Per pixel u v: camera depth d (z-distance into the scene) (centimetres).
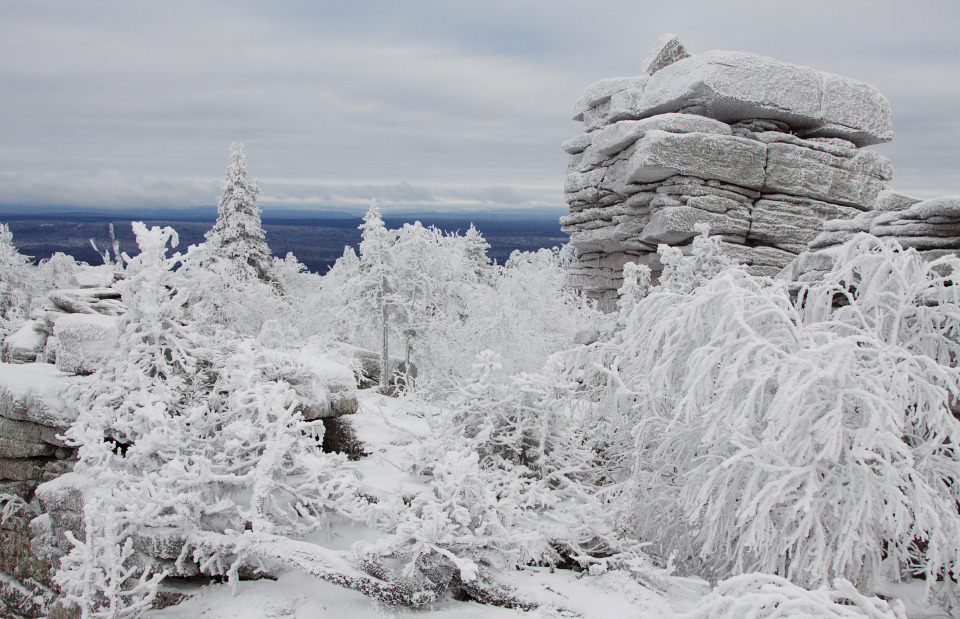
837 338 477
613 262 1916
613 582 474
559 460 609
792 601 356
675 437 549
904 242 684
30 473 623
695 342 549
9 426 631
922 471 477
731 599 372
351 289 1191
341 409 694
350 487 534
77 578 445
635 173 1631
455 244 1519
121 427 553
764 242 1639
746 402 455
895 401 461
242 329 1300
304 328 1477
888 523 439
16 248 2155
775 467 437
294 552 457
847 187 1661
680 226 1566
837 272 571
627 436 628
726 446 505
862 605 360
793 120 1691
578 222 2044
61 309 791
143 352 614
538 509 568
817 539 439
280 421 529
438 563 461
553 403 606
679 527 539
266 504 509
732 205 1597
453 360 1194
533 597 447
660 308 607
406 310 1176
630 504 546
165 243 644
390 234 1225
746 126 1675
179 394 610
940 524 420
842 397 446
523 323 1329
